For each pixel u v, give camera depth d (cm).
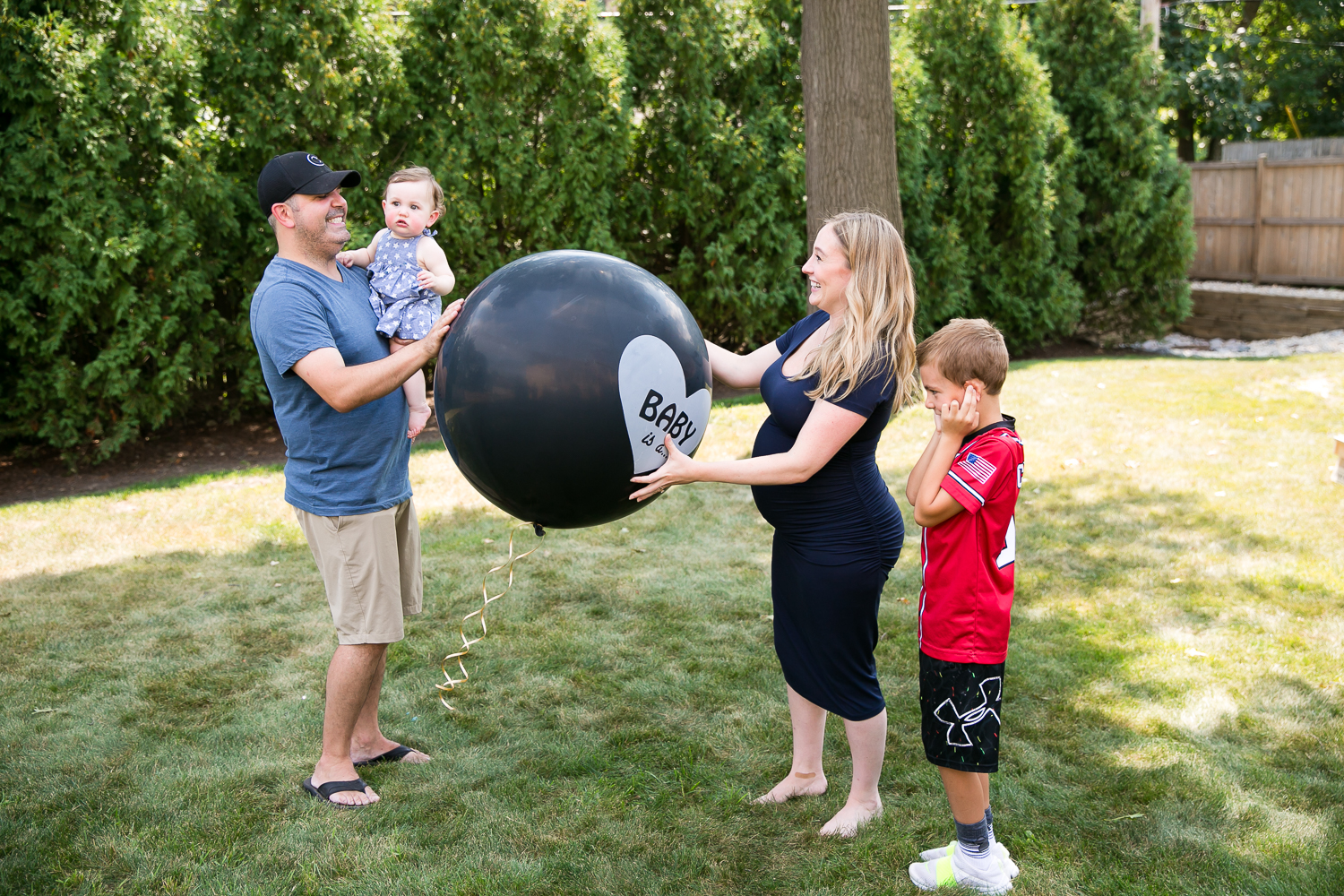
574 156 816
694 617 431
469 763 317
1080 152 1075
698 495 616
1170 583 446
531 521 261
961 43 980
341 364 266
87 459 748
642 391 233
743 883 253
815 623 263
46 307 720
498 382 230
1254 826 268
